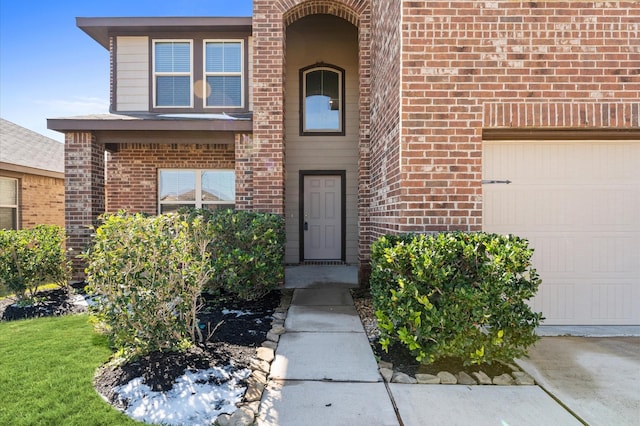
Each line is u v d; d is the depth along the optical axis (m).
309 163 9.17
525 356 3.49
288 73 9.18
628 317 4.60
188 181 8.85
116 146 8.61
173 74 8.59
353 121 9.19
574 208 4.59
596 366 3.55
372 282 3.92
